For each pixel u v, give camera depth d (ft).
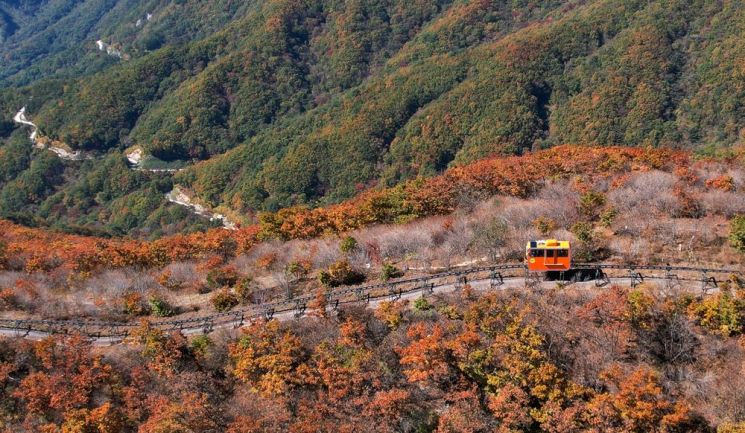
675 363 110.63
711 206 155.22
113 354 137.59
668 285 126.00
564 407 104.94
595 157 216.74
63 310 164.66
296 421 113.29
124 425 120.16
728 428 93.97
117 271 190.70
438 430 106.63
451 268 152.87
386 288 147.23
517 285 135.13
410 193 212.02
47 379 126.82
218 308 157.17
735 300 110.11
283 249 193.16
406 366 120.98
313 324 136.36
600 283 131.13
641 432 97.55
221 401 124.98
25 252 211.00
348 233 193.57
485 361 111.86
